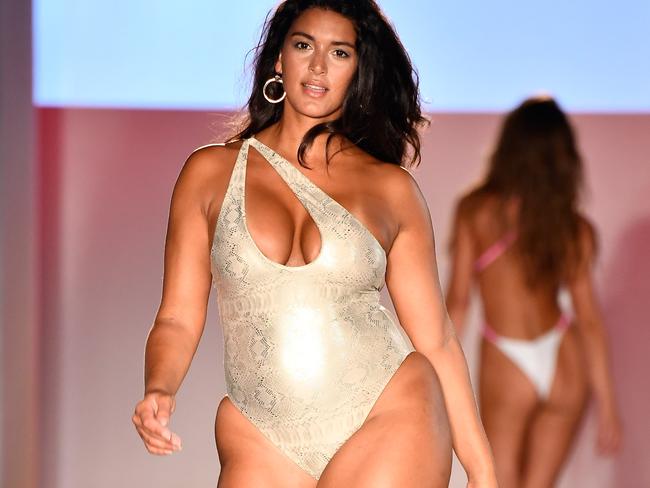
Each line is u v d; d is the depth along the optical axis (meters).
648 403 16.03
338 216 7.08
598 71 15.82
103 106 16.08
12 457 15.45
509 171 13.08
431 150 15.87
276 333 6.95
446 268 15.98
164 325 7.00
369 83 7.39
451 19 15.73
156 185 16.16
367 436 6.88
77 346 16.27
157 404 6.49
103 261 16.23
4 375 15.17
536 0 15.73
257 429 7.00
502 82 15.79
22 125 15.26
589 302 13.15
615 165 15.94
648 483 16.08
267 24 7.57
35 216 15.89
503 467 13.09
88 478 16.30
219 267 7.02
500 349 13.08
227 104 15.89
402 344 7.22
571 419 13.19
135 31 15.95
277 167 7.22
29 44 15.34
